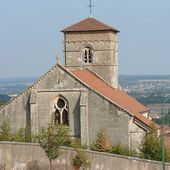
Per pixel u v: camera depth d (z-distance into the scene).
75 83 86.56
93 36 102.12
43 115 88.00
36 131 87.44
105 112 85.12
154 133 83.31
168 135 98.38
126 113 84.44
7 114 89.44
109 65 101.94
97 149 81.81
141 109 101.00
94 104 85.50
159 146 81.31
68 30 102.19
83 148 75.69
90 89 85.81
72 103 86.75
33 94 87.94
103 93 87.81
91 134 85.69
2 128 84.75
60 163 68.81
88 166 66.88
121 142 84.62
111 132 85.06
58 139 69.38
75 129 86.75
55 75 87.44
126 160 68.19
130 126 84.81
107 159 68.25
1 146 69.81
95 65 102.25
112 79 103.00
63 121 87.62
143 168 68.56
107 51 101.81
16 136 83.38
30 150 69.69
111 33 102.25
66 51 103.06
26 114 88.75
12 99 89.31
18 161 69.75
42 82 88.00
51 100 87.62
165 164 68.62
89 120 85.75
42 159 69.38
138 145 84.56
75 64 102.88
